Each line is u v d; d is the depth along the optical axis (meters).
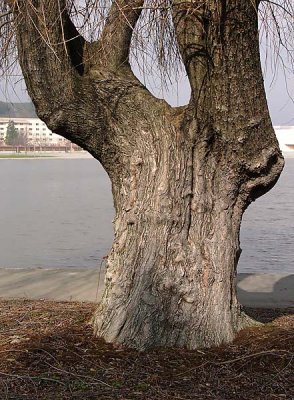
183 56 5.27
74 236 17.12
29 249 14.95
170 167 5.28
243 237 16.69
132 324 5.21
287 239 16.23
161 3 5.32
